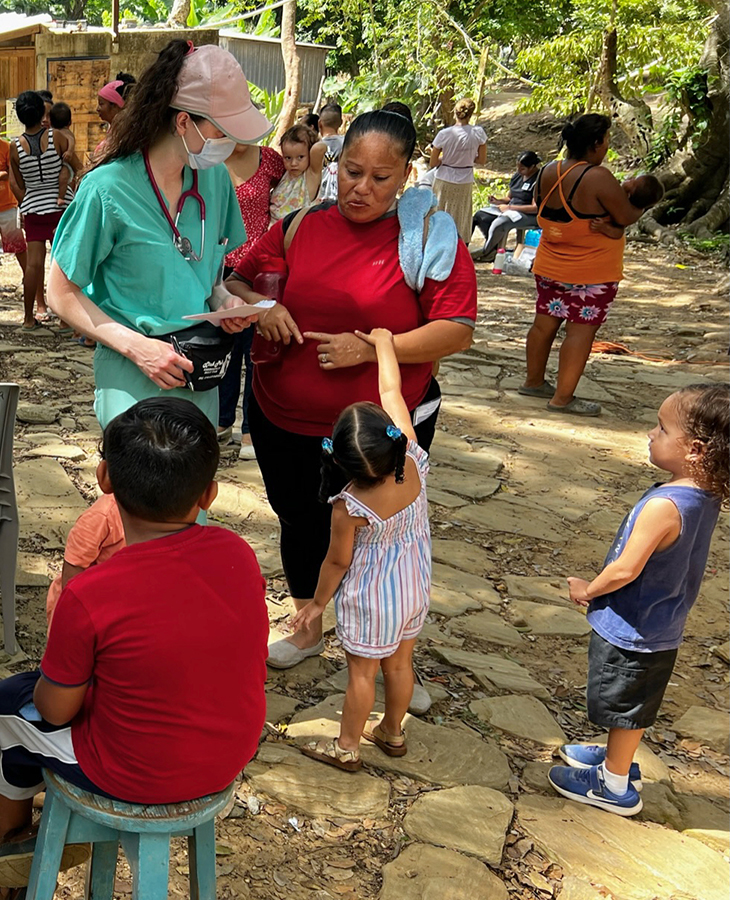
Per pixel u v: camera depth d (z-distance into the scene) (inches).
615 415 287.3
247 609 80.4
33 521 180.5
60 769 80.6
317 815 117.6
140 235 110.0
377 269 121.9
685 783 135.6
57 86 636.1
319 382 125.8
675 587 113.0
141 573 76.4
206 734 78.8
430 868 110.9
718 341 377.1
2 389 129.6
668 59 652.7
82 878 104.0
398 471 109.1
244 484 209.9
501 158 872.3
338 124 360.2
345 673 147.5
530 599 179.2
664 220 609.0
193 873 85.9
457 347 122.6
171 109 107.7
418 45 737.6
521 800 125.6
